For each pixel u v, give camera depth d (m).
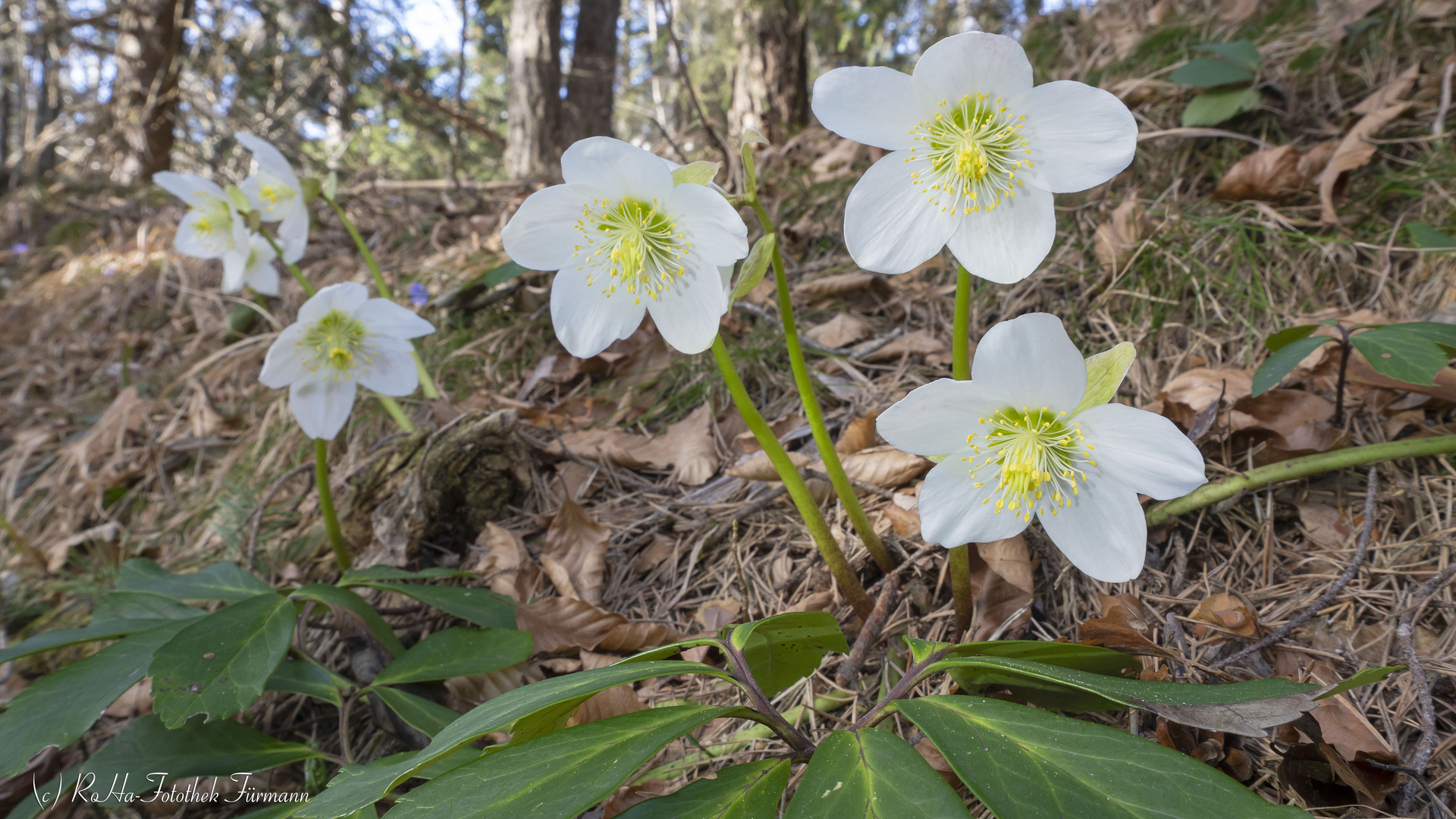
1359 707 0.22
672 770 0.24
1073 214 0.44
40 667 0.39
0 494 0.57
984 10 1.13
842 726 0.24
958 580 0.25
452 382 0.48
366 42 1.39
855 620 0.28
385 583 0.28
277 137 1.53
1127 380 0.34
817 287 0.44
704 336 0.22
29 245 1.11
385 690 0.25
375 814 0.21
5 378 0.75
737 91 0.89
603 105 1.53
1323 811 0.20
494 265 0.55
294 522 0.41
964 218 0.20
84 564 0.45
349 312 0.31
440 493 0.36
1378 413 0.30
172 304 0.77
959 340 0.22
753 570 0.32
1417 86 0.41
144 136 1.45
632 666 0.18
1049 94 0.19
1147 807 0.14
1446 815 0.19
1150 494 0.19
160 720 0.25
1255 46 0.45
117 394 0.66
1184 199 0.42
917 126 0.20
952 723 0.16
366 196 0.83
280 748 0.25
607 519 0.36
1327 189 0.37
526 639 0.26
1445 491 0.27
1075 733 0.16
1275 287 0.36
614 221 0.22
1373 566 0.26
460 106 1.49
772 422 0.38
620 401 0.43
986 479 0.20
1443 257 0.33
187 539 0.46
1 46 2.26
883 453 0.32
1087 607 0.27
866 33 1.08
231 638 0.24
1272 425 0.29
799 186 0.57
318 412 0.32
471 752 0.23
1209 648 0.24
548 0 1.20
